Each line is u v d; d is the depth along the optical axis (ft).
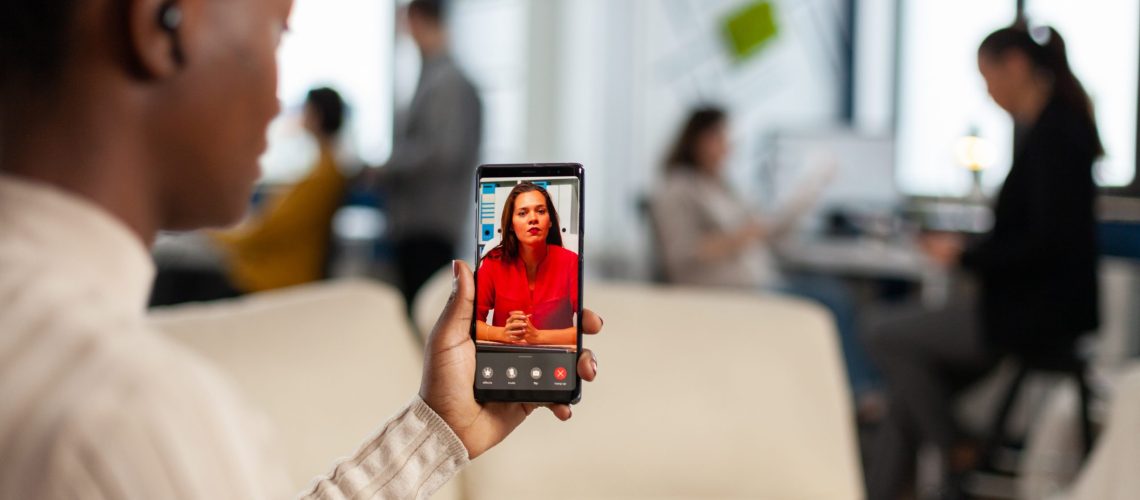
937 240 10.24
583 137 22.43
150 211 1.64
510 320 2.48
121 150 1.56
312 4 23.13
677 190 13.30
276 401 4.74
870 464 10.80
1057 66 9.60
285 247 12.82
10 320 1.38
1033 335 9.63
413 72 23.16
